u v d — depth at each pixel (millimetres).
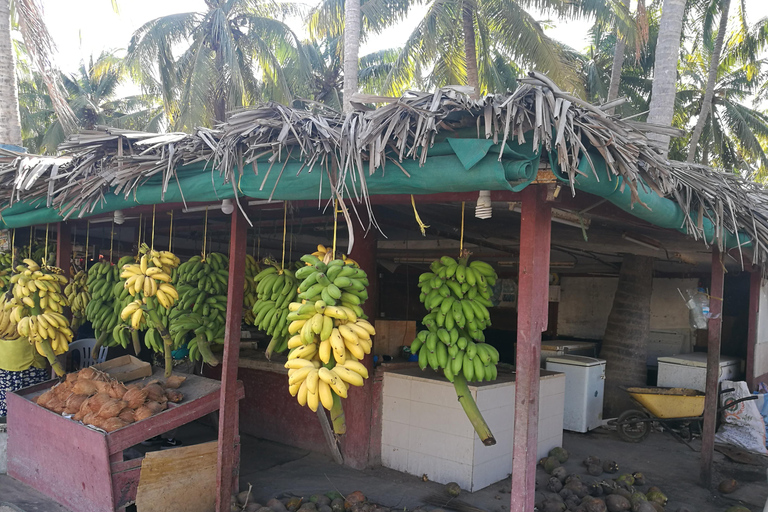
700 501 4820
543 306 2818
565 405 6922
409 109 2492
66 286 5723
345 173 2611
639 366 7828
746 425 6633
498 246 6676
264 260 4453
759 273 7004
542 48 10711
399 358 5918
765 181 17078
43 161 3988
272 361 5906
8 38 6328
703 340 9438
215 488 4176
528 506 2738
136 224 6344
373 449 5242
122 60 16531
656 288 9953
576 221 3758
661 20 7797
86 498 3912
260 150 2953
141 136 3467
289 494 4500
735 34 14508
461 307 3490
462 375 3486
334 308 2859
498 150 2348
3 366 5141
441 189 2523
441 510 3975
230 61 13828
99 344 5266
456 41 12023
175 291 4254
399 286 10570
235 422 4320
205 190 3164
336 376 2867
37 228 6074
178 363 6449
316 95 18422
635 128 2572
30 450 4582
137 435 3811
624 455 6066
